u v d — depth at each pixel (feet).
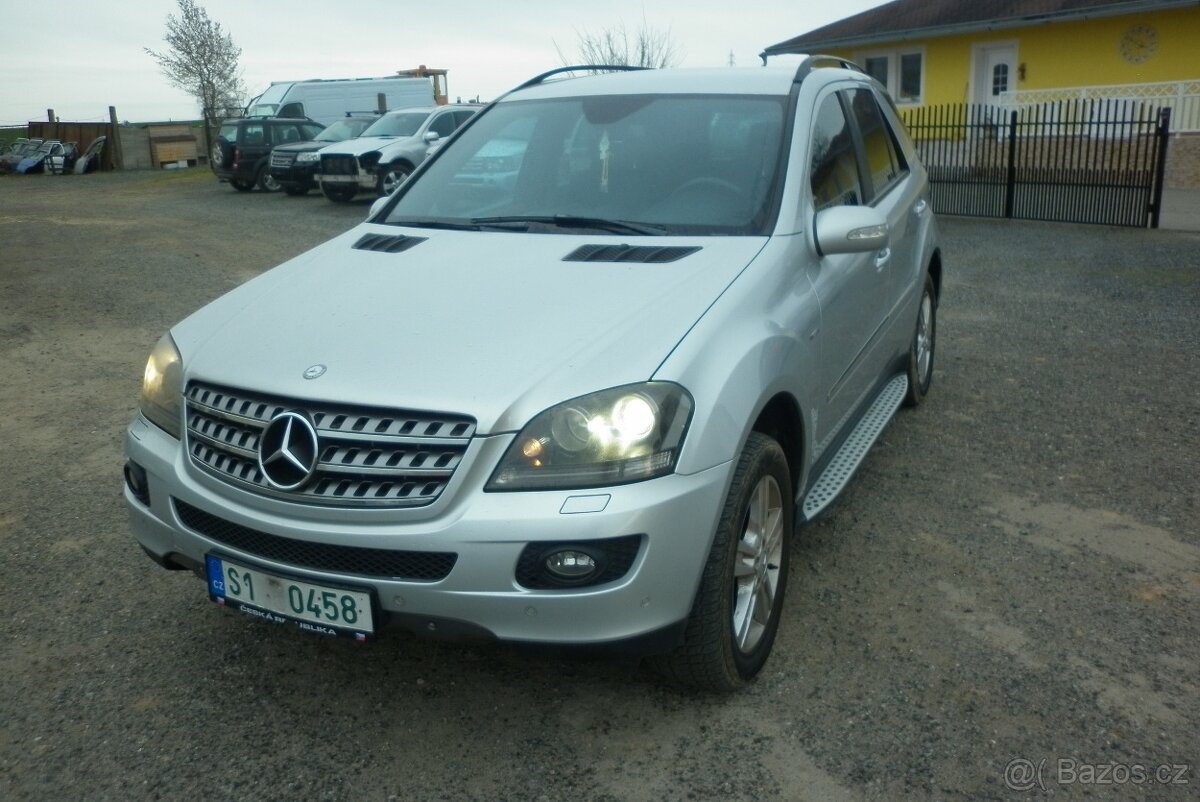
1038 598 11.99
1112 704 9.94
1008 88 83.15
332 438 8.66
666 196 12.18
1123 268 34.06
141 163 116.67
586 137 13.50
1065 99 77.61
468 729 9.77
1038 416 18.47
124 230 50.24
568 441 8.36
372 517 8.49
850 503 14.80
